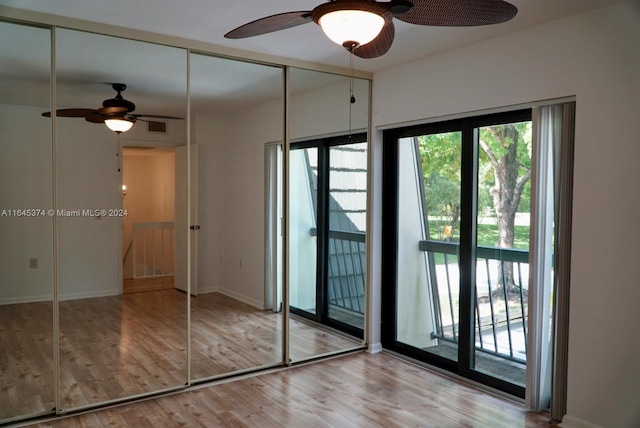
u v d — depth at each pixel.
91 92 3.20
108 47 3.17
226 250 3.84
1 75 2.92
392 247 4.29
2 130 2.98
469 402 3.24
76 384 3.28
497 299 3.50
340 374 3.75
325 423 2.92
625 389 2.63
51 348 3.20
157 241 3.59
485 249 3.56
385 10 1.76
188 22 2.95
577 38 2.79
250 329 3.90
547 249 3.04
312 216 4.08
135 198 3.49
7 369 3.09
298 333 4.06
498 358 3.51
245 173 3.85
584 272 2.79
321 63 3.93
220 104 3.69
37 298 3.17
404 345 4.20
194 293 3.76
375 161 4.24
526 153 3.27
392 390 3.44
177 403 3.19
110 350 3.45
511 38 3.13
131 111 3.36
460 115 3.49
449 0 1.73
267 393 3.37
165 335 3.65
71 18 2.89
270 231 3.95
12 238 3.07
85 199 3.31
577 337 2.83
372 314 4.29
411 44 3.37
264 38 3.28
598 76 2.70
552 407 2.96
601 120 2.70
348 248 4.26
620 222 2.63
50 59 2.96
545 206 3.02
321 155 4.09
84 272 3.34
